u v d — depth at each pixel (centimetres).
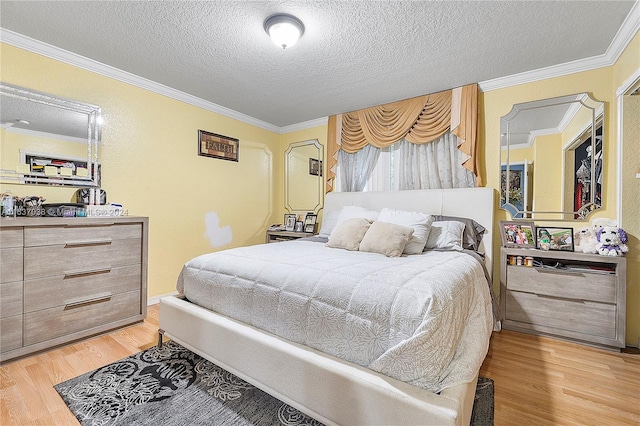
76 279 213
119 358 194
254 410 144
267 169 442
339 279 143
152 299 305
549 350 214
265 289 157
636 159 224
